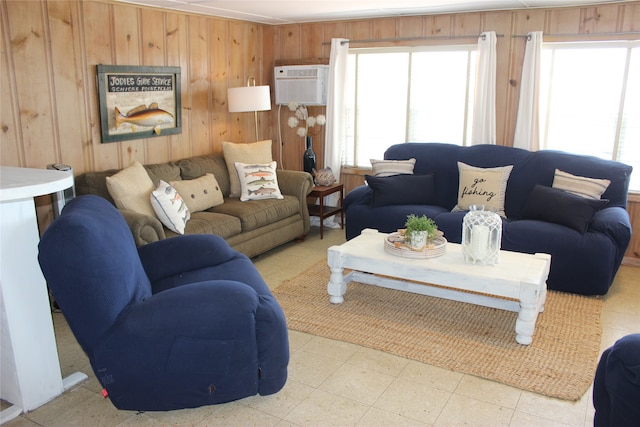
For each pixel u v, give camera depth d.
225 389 2.33
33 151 3.65
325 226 5.69
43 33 3.62
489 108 4.78
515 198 4.45
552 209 3.92
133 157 4.42
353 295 3.75
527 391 2.55
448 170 4.77
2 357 2.37
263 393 2.42
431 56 5.08
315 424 2.31
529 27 4.59
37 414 2.39
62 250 2.01
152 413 2.41
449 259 3.30
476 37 4.80
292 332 3.19
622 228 3.62
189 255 2.92
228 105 5.30
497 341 3.07
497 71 4.78
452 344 3.03
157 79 4.53
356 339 3.09
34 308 2.38
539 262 3.25
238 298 2.25
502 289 2.98
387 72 5.32
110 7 4.07
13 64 3.46
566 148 4.70
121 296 2.17
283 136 6.04
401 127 5.38
